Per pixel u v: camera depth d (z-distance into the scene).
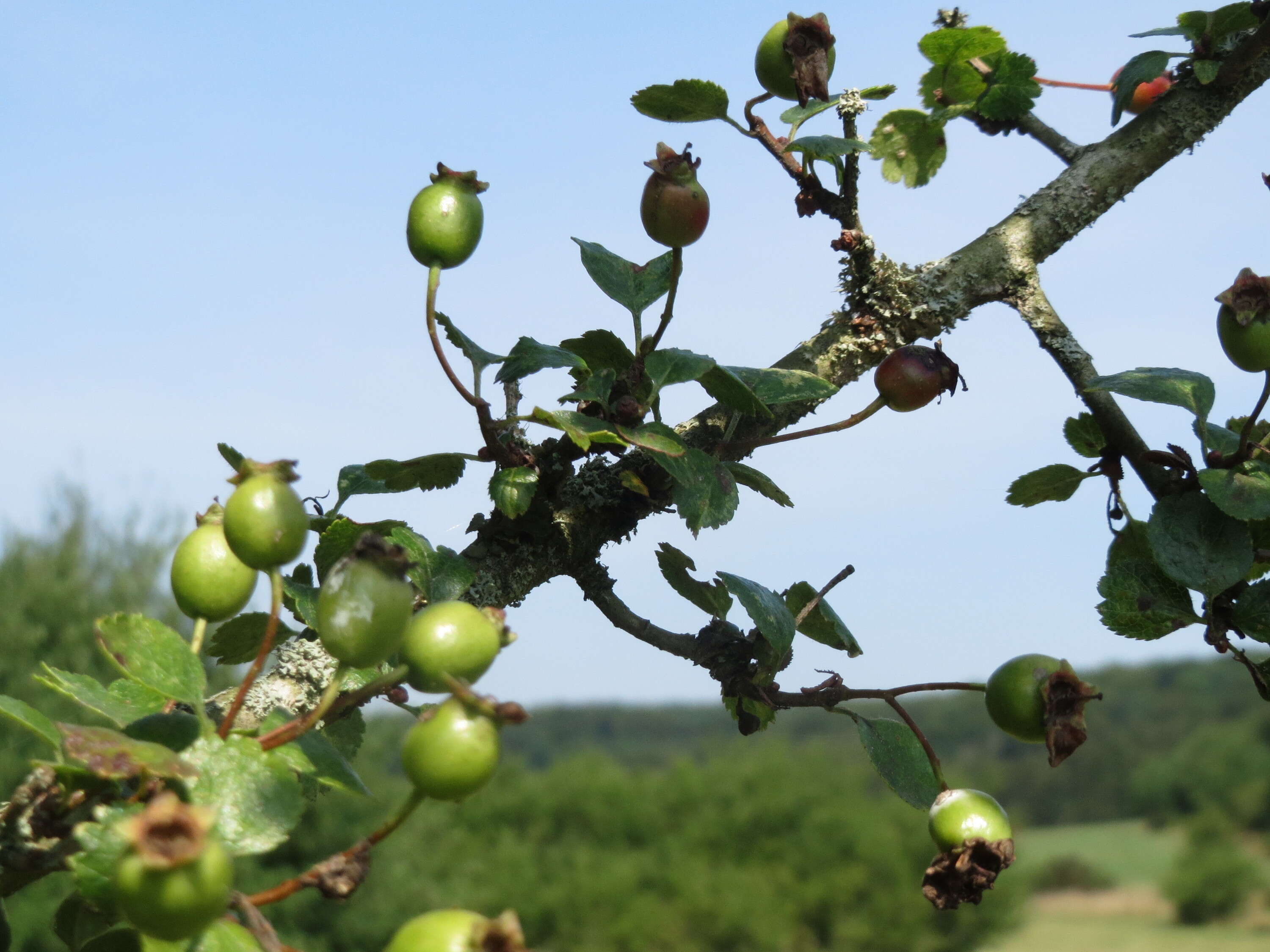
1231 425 0.25
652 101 0.26
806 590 0.26
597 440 0.23
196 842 0.15
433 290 0.22
